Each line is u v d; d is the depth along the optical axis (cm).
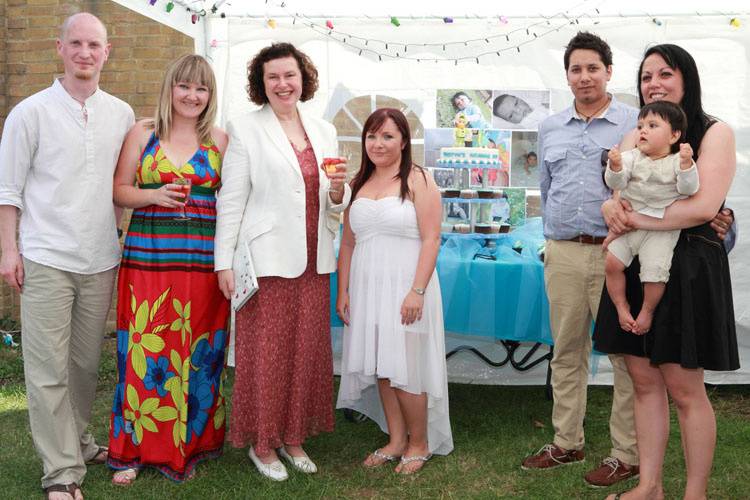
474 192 415
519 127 476
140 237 312
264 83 322
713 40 455
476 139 440
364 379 336
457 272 396
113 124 306
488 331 395
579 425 344
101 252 306
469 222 421
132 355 315
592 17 460
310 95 335
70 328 308
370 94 483
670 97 258
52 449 302
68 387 321
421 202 326
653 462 275
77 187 296
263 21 475
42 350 297
